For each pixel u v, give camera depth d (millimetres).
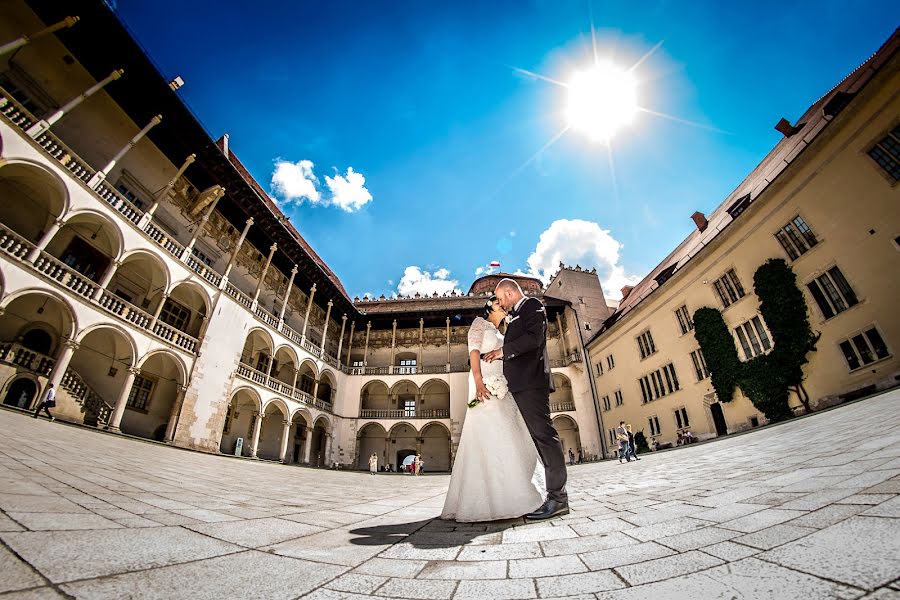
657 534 2277
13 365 14742
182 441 19500
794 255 20141
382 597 1507
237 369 23922
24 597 1222
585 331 40188
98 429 15391
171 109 20188
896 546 1394
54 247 17609
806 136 21703
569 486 7445
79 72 18734
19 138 14586
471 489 3420
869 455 3697
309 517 3648
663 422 28906
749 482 3857
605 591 1465
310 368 33969
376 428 37812
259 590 1536
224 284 23828
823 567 1355
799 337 19375
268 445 29922
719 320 24359
